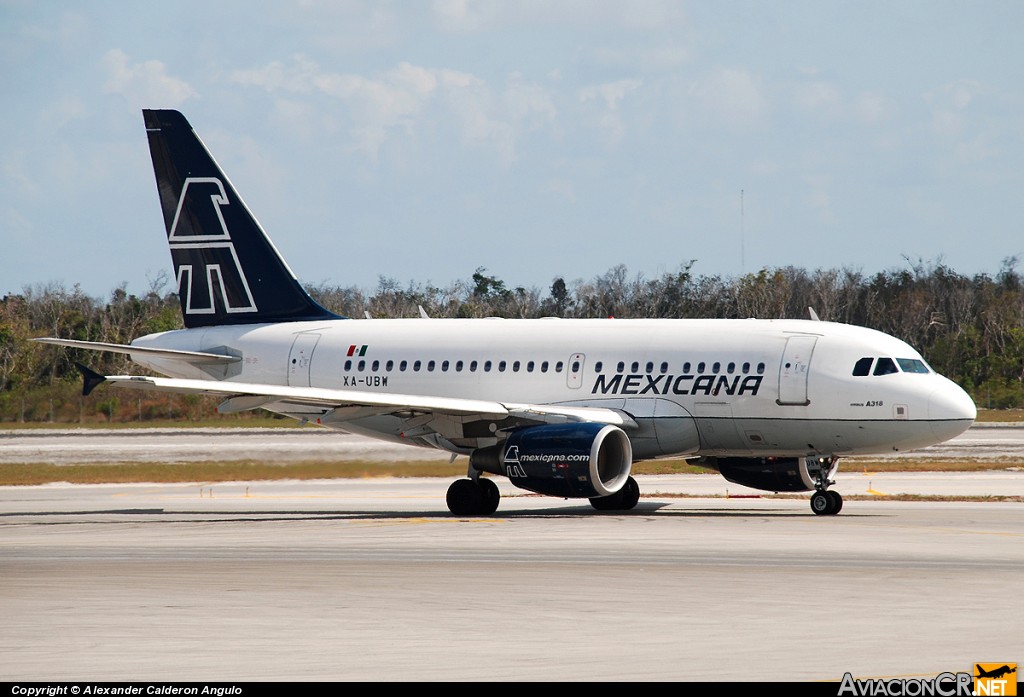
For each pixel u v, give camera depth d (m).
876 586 73.19
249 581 76.62
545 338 131.12
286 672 52.78
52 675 52.56
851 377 115.88
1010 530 101.50
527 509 128.62
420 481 166.62
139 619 64.38
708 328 124.44
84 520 117.69
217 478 170.75
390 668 53.38
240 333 146.12
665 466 186.88
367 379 138.25
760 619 63.53
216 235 148.38
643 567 81.06
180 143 148.50
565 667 53.38
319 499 142.50
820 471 121.94
